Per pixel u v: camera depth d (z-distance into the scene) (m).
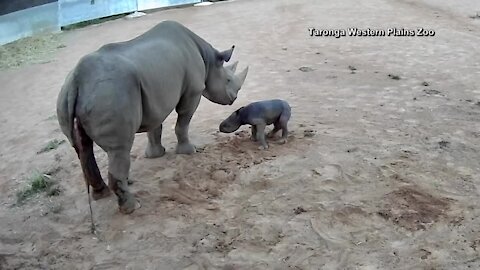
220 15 15.92
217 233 5.10
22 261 4.91
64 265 4.82
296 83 9.37
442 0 15.58
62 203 5.83
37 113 9.31
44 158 7.16
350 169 6.05
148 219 5.35
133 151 6.82
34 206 5.86
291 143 6.74
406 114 7.63
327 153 6.43
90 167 5.42
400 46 11.41
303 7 15.95
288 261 4.68
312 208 5.38
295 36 12.80
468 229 4.96
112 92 4.80
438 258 4.61
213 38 13.18
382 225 5.07
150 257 4.84
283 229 5.09
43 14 15.48
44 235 5.27
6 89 10.94
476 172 5.94
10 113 9.48
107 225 5.32
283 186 5.79
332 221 5.16
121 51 5.23
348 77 9.55
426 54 10.73
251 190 5.76
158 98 5.35
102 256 4.90
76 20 16.25
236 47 12.20
